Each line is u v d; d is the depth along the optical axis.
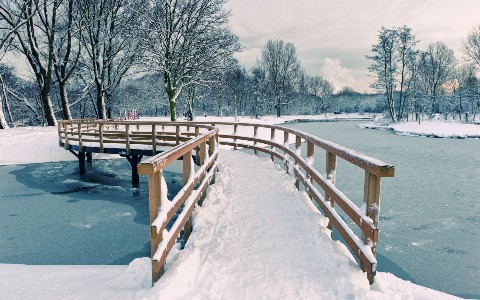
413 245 7.19
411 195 10.99
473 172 14.68
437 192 11.33
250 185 7.52
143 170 2.87
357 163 3.44
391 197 10.78
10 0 24.88
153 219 3.03
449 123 42.56
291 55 73.38
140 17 26.97
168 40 25.84
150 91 52.91
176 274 3.08
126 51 30.53
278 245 4.14
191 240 4.23
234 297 2.96
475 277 5.86
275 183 7.71
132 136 14.55
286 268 3.52
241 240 4.32
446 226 8.24
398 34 49.88
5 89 35.44
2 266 4.07
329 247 3.85
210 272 3.39
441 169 15.51
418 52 50.34
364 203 3.31
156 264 2.96
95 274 3.46
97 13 27.69
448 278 5.84
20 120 46.50
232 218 5.21
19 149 18.56
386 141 28.67
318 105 101.38
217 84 27.61
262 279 3.29
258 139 12.58
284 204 5.94
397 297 2.81
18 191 12.00
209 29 25.77
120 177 14.44
